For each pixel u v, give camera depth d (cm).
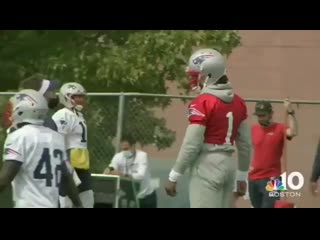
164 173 3800
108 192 3494
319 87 9238
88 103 3966
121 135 3866
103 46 5450
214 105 2617
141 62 5216
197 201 2662
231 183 2705
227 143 2661
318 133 4356
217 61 2647
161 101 4156
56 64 5334
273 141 3641
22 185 2273
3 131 4034
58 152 2327
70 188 2420
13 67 5488
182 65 5300
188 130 2609
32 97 2303
